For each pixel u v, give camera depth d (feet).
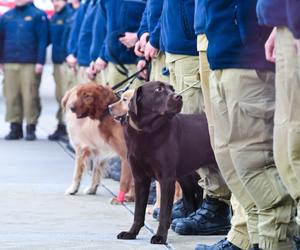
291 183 20.10
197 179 31.68
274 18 19.39
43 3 83.20
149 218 33.27
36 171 48.65
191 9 30.50
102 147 38.40
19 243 28.66
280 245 22.97
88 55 52.16
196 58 30.63
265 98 22.40
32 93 65.51
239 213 25.07
